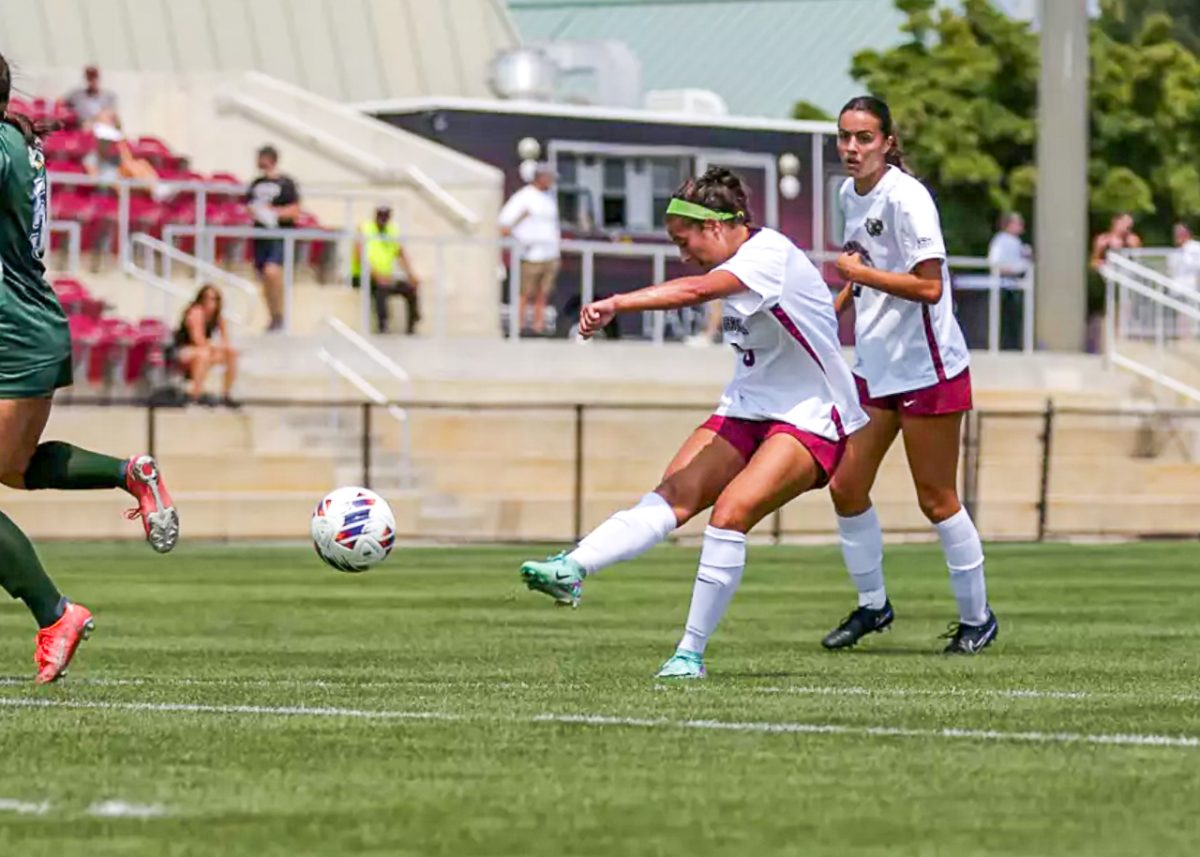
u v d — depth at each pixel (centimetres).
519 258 8550
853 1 14512
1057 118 8919
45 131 2639
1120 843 1728
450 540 6550
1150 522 7738
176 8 11144
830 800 1897
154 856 1661
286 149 8994
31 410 2616
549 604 4472
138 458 2681
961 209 11894
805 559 6031
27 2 10756
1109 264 9619
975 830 1773
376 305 8344
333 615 4184
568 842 1716
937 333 3200
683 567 5672
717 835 1745
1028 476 7875
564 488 7275
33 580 2705
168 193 8231
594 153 9431
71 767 2044
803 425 2806
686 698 2609
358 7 11712
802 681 2856
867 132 3177
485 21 12131
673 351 8338
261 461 6719
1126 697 2670
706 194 2772
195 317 6925
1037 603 4591
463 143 9288
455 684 2809
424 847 1695
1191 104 12200
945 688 2773
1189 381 9219
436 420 7394
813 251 9781
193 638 3669
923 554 6250
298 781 1975
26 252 2592
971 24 12119
